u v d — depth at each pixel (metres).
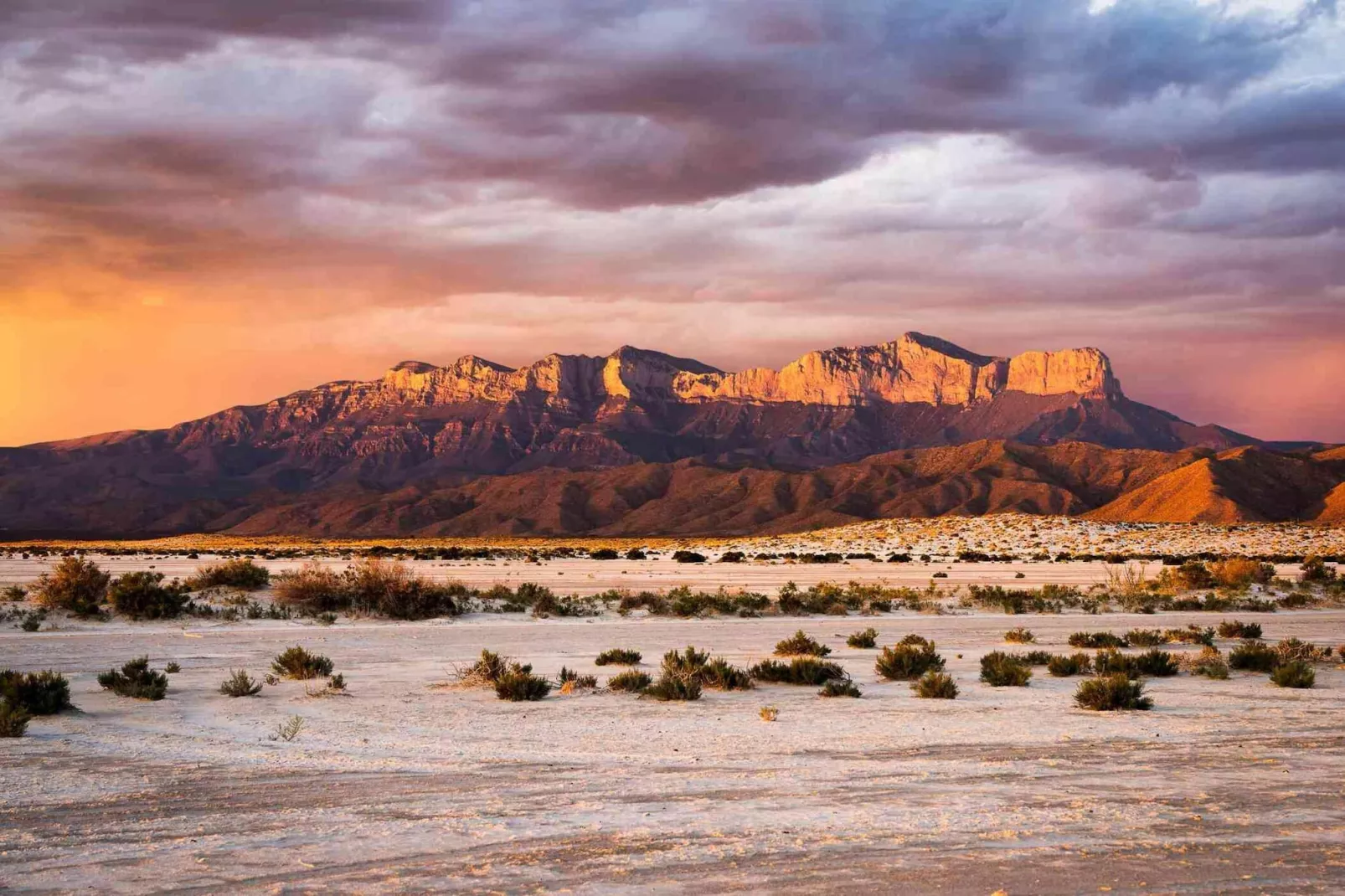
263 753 12.73
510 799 10.15
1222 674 20.95
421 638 29.20
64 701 16.28
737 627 33.81
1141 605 44.22
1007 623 36.75
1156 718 15.56
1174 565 80.50
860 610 41.28
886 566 80.94
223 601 38.25
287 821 9.28
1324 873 7.70
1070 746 13.17
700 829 8.96
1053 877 7.62
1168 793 10.34
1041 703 17.23
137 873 7.82
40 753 12.71
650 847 8.43
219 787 10.73
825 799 10.10
